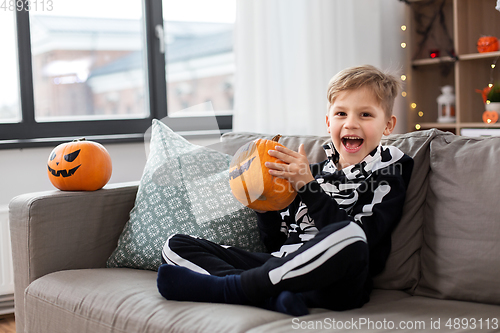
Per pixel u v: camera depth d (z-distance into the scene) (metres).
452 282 1.04
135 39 2.59
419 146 1.21
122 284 1.12
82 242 1.34
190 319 0.89
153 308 0.96
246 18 2.40
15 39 2.17
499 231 1.00
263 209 1.09
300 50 2.52
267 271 0.92
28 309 1.22
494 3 2.77
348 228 0.90
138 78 2.61
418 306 0.98
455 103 2.80
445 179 1.12
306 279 0.89
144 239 1.30
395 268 1.13
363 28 2.80
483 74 2.79
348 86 1.16
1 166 2.02
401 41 3.01
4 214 1.90
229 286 0.96
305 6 2.52
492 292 0.98
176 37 2.74
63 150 1.44
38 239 1.26
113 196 1.42
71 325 1.08
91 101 2.60
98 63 2.59
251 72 2.42
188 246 1.09
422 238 1.16
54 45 2.43
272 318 0.88
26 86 2.18
